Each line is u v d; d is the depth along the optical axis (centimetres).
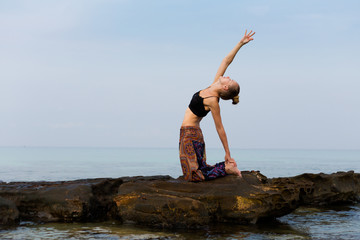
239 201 559
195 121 596
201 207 538
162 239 469
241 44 621
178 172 3195
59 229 520
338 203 834
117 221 578
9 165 4700
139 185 592
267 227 555
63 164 5259
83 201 568
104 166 4669
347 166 4834
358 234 520
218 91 566
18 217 566
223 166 602
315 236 503
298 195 593
